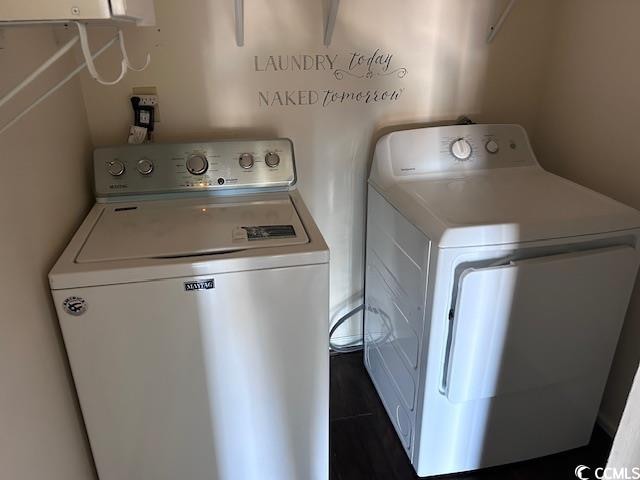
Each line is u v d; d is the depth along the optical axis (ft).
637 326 5.44
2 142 3.28
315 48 5.82
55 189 4.30
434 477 5.50
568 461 5.67
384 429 6.13
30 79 2.66
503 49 6.33
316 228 4.58
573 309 4.75
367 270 6.63
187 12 5.36
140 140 5.57
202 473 4.69
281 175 5.48
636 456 2.01
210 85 5.71
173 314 4.01
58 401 3.95
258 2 5.49
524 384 5.01
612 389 5.87
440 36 6.10
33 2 2.54
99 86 5.47
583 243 4.73
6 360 3.13
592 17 5.69
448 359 4.81
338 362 7.29
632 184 5.36
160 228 4.57
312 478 4.99
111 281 3.81
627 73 5.29
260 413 4.54
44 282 3.85
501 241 4.43
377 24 5.88
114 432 4.33
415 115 6.43
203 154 5.33
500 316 4.57
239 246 4.18
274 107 5.98
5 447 3.05
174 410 4.35
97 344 3.98
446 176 5.83
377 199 5.94
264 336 4.26
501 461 5.54
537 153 6.84
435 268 4.47
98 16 2.60
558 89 6.33
